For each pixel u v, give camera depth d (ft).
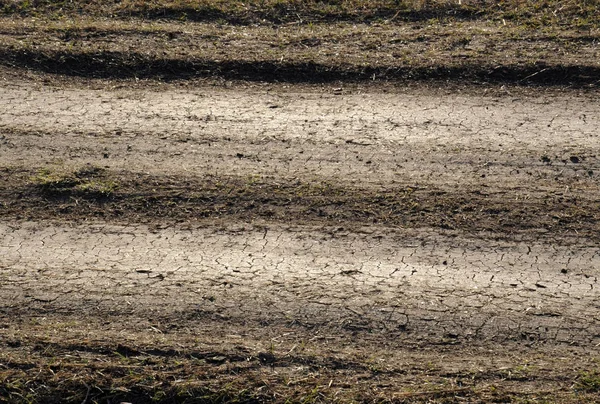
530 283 72.28
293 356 65.26
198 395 62.08
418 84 101.40
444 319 68.69
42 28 111.34
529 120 93.86
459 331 67.67
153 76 103.60
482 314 69.10
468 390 62.34
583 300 70.38
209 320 68.69
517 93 99.25
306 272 73.67
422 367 64.54
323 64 103.96
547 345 66.49
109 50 106.22
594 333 67.31
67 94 99.55
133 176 85.40
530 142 89.86
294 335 67.46
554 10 114.62
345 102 98.17
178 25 114.32
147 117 95.04
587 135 90.79
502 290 71.51
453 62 103.60
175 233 78.74
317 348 66.23
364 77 102.68
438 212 80.64
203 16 116.67
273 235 78.38
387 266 74.38
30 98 98.22
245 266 74.38
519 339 67.05
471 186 83.76
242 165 87.20
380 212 80.89
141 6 117.60
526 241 77.15
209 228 79.36
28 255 75.77
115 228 79.41
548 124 92.99
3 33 109.70
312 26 114.01
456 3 116.67
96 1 119.14
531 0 117.19
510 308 69.62
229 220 80.38
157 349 65.36
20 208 81.66
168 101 98.43
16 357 64.44
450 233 78.28
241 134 92.02
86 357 64.59
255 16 116.06
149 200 82.64
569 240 77.15
